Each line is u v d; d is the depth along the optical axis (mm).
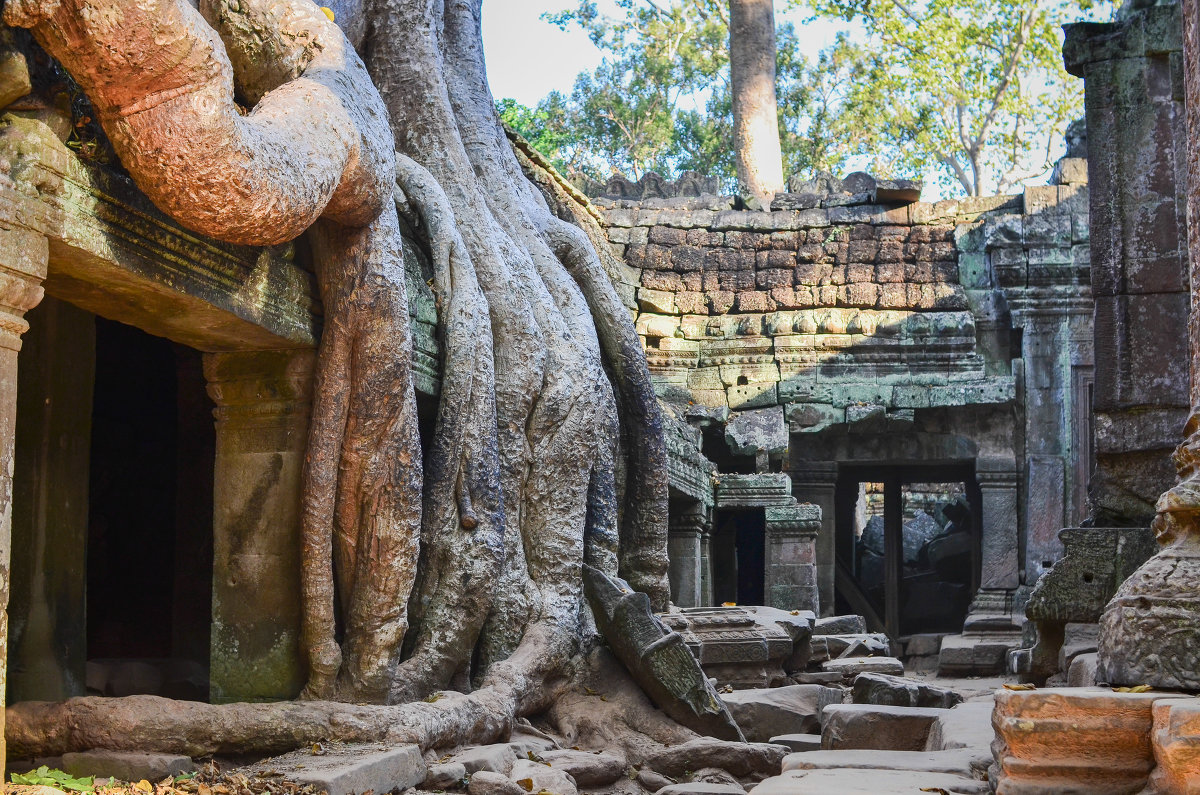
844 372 17891
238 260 6117
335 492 6840
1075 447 17109
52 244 4879
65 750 5355
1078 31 8664
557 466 8898
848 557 20047
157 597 10391
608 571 9375
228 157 4816
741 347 18094
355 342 6809
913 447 17797
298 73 6312
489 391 8258
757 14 23156
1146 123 8438
